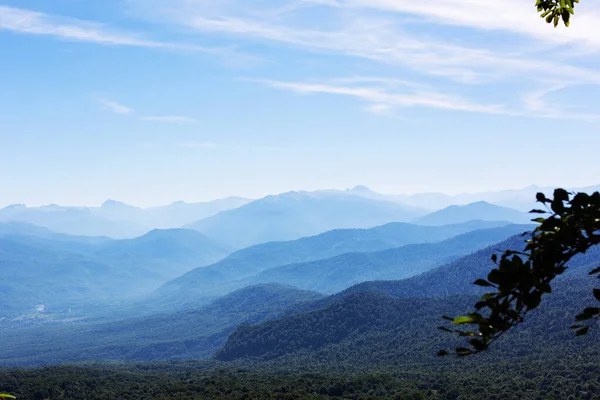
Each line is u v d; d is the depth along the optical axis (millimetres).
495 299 4957
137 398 109188
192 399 99312
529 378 104062
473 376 111750
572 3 8625
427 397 95938
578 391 89188
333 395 104750
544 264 4996
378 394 100875
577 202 5133
